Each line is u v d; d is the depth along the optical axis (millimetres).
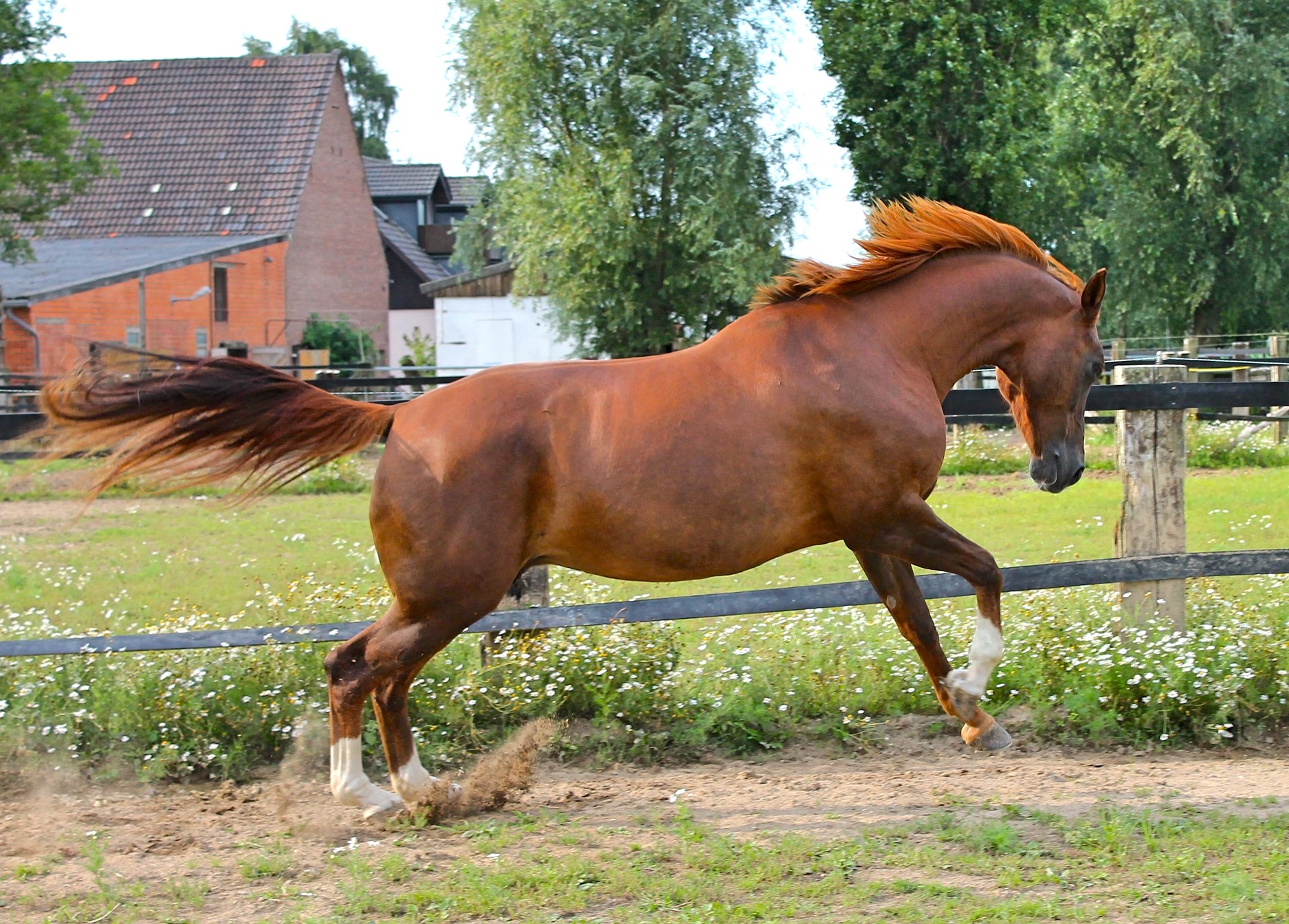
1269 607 6273
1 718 5434
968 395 6215
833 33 26453
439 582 4527
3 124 21094
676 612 5633
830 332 4707
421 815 4656
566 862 4125
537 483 4582
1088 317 4898
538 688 5656
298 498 14266
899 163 26422
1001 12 26078
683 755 5539
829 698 5801
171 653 5762
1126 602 5980
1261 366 11734
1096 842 4215
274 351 31062
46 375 4707
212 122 37344
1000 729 4938
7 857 4348
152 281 29109
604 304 23172
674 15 21094
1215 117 28781
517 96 21953
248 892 4012
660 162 21719
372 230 39188
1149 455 5891
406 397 14688
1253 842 4148
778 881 3959
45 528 11992
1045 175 28875
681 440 4504
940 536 4664
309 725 5457
